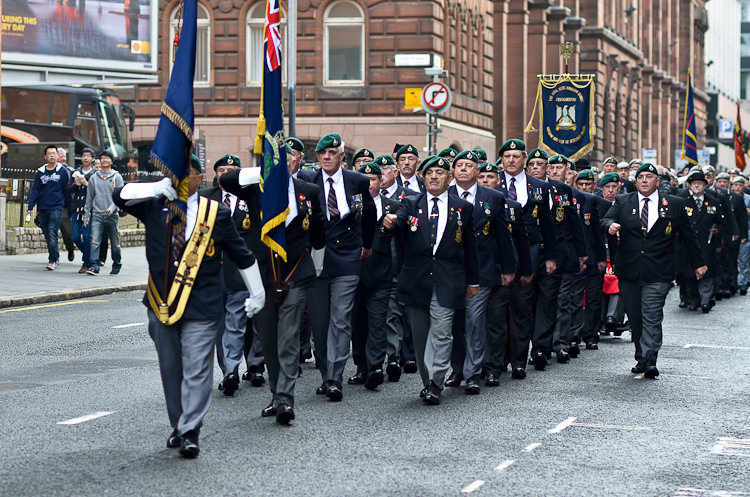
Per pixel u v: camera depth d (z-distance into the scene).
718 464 10.83
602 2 85.81
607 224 16.38
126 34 43.31
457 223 13.74
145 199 10.52
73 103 54.66
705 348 19.55
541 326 16.94
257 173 12.19
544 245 16.69
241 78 53.53
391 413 13.09
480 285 14.68
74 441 11.30
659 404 13.99
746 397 14.59
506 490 9.70
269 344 12.54
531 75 71.75
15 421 12.24
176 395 10.80
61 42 41.97
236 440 11.48
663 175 28.91
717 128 145.38
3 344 18.12
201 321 10.58
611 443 11.68
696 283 26.59
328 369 13.95
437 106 31.62
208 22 54.00
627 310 16.52
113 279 28.48
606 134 88.50
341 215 13.88
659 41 112.75
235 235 10.71
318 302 13.90
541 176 17.70
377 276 14.67
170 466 10.33
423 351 13.90
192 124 10.51
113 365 16.11
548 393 14.72
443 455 10.95
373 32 52.56
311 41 52.75
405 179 17.75
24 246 35.19
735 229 30.14
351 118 52.53
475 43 60.09
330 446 11.26
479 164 16.48
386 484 9.81
